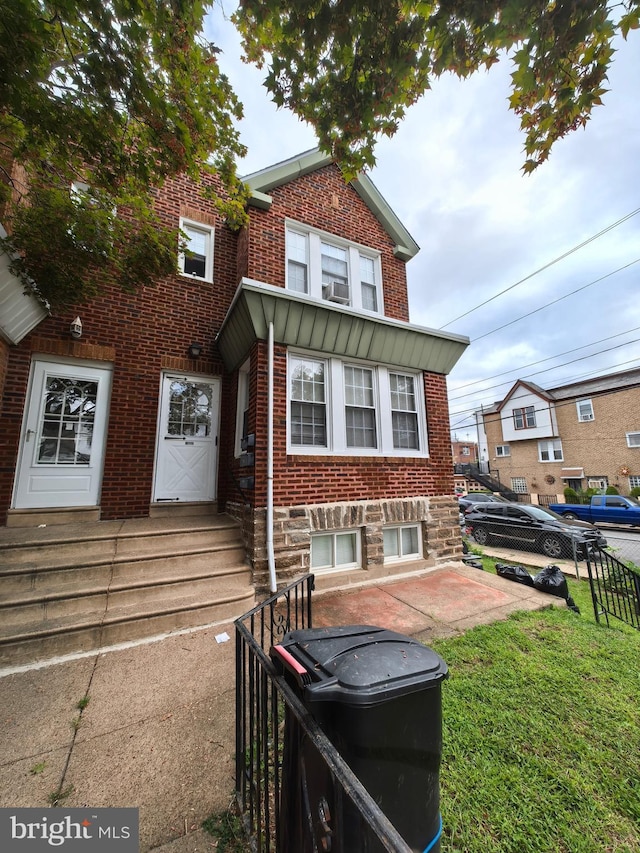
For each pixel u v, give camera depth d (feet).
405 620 13.25
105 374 18.62
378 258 22.86
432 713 4.19
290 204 20.15
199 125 11.01
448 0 7.05
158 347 19.84
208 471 20.44
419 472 20.20
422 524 20.01
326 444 18.02
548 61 7.56
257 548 14.96
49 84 9.21
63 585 12.17
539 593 16.33
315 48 8.15
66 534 14.03
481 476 82.02
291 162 20.03
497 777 6.46
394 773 3.83
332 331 17.74
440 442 21.29
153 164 11.44
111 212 13.53
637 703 8.56
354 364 19.56
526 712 8.18
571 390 71.97
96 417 18.13
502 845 5.34
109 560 12.95
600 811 5.86
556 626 12.92
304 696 3.84
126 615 11.34
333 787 3.67
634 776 6.53
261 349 16.44
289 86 9.20
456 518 21.04
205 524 16.58
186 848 5.19
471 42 7.66
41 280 13.02
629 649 11.30
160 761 6.77
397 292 23.09
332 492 17.35
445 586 17.08
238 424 18.80
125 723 7.77
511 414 79.82
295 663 4.24
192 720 7.89
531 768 6.68
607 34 6.94
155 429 19.20
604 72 7.61
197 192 22.24
